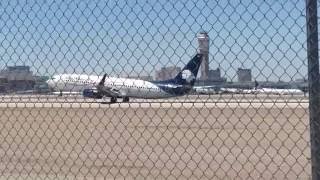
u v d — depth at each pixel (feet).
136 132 163.12
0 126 141.90
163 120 173.17
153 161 107.96
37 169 96.68
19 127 142.72
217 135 151.74
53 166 100.53
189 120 175.42
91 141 144.25
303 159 105.09
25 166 100.17
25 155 114.62
